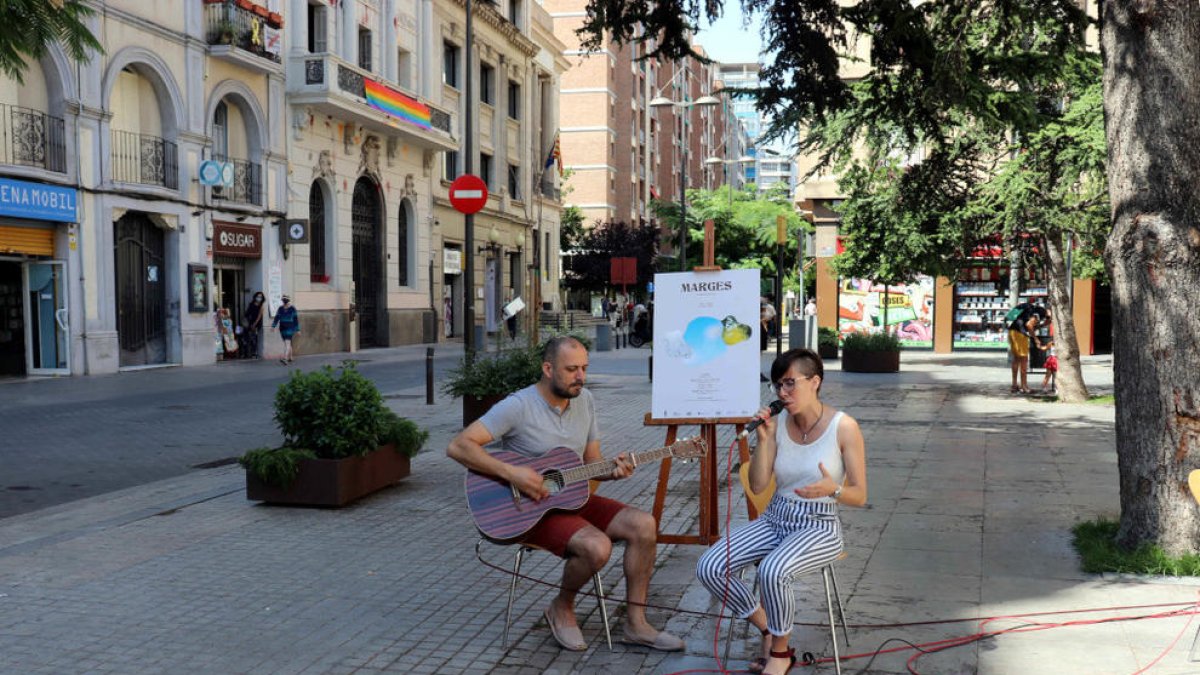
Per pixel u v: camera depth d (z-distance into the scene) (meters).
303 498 7.67
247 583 5.69
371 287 32.09
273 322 25.48
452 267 37.84
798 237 25.23
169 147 22.34
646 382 19.47
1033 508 7.54
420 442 8.77
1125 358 5.89
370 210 31.98
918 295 28.20
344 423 7.78
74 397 16.05
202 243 23.42
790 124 9.96
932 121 9.97
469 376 11.70
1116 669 4.29
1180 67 5.66
